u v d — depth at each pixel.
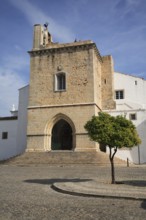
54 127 38.06
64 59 36.62
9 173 21.16
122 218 7.69
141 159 33.75
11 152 40.72
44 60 37.44
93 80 34.84
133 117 35.62
